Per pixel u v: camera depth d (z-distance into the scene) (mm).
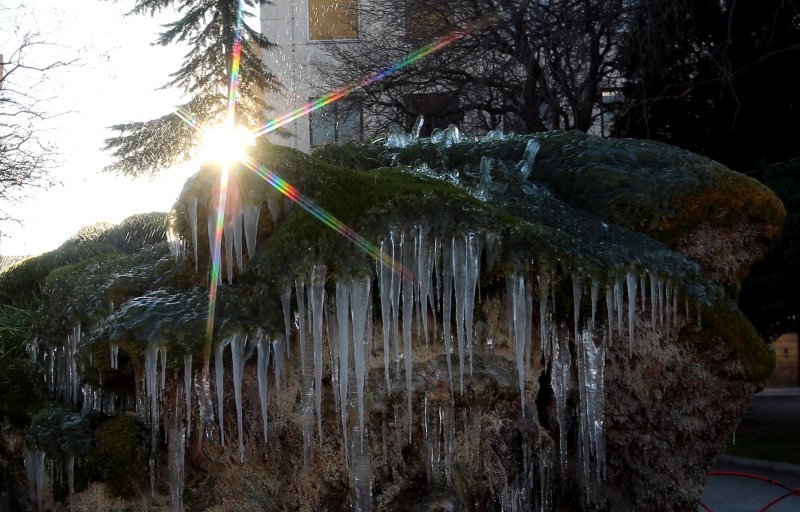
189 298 3166
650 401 3580
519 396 3420
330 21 22953
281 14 22969
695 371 3549
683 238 3830
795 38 13609
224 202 3180
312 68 21984
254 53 21297
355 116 19688
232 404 3156
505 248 3256
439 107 17641
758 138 14047
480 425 3385
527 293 3266
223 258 3188
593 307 3277
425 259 3184
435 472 3320
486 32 14922
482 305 3340
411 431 3283
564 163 4121
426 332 3154
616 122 15031
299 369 3150
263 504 3234
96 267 4074
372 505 3191
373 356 3232
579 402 3549
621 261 3357
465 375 3307
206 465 3223
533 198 3824
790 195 12211
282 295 3098
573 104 14352
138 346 3004
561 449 3527
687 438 3688
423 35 15969
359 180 3361
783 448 13500
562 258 3275
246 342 3037
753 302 13078
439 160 4203
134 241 6031
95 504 3354
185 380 3004
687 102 14375
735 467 12406
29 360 4184
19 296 5266
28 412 3797
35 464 3521
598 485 3607
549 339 3398
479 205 3336
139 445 3326
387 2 17438
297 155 3328
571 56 14750
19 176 11773
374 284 3170
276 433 3189
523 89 14750
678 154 4117
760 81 13664
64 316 3793
